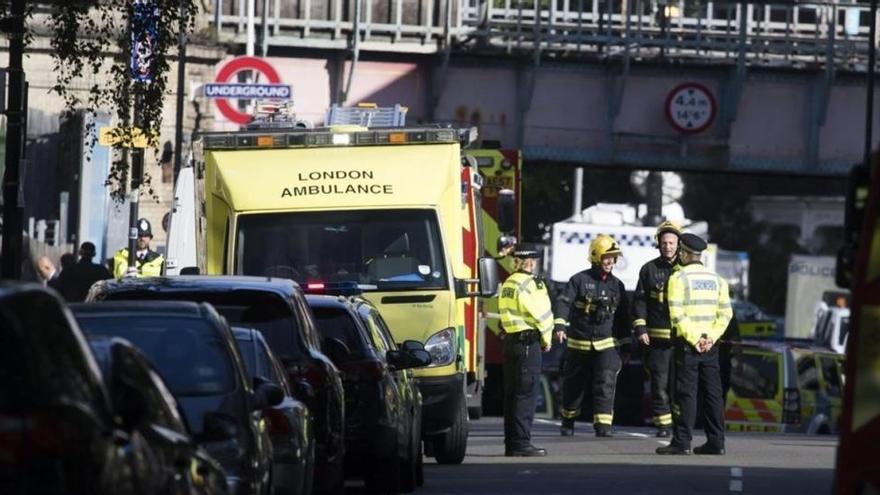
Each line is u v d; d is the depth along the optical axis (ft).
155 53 221.87
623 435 283.79
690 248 237.66
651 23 463.83
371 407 175.83
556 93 456.45
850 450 101.35
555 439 272.51
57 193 409.08
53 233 400.47
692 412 240.32
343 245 224.94
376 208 225.76
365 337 179.83
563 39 447.01
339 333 179.32
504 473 214.28
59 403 77.92
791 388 361.30
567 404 279.08
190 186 294.25
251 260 224.33
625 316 277.44
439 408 220.43
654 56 456.45
